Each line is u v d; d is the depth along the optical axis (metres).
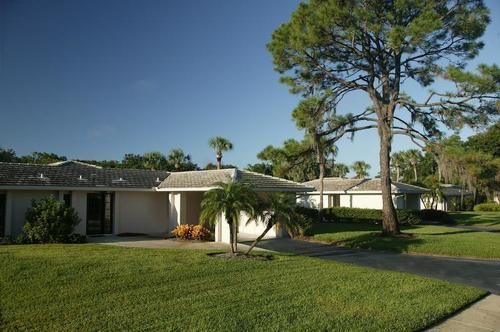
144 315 8.19
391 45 20.14
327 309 9.02
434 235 23.88
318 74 24.27
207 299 9.42
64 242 19.56
